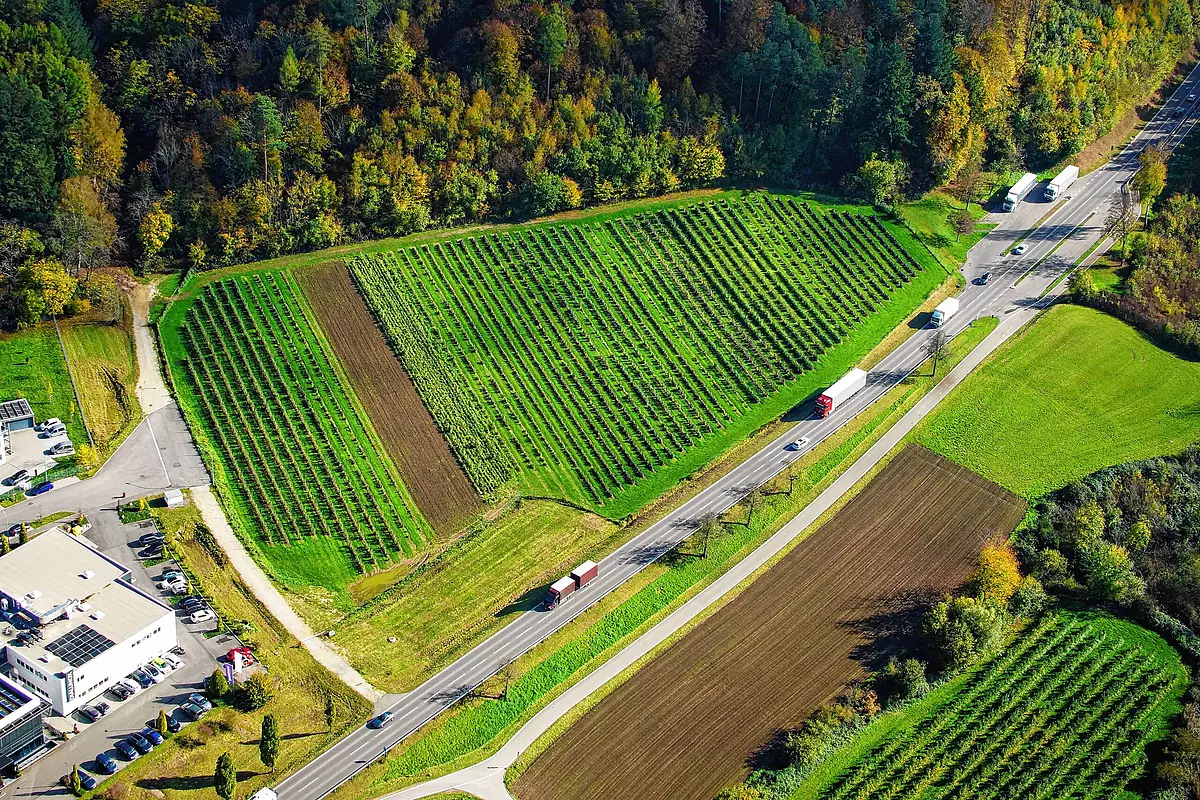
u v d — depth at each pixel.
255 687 163.88
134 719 161.00
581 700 170.38
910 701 173.00
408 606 186.12
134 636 165.00
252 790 153.88
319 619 182.38
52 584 171.12
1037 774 165.25
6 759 152.88
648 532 199.75
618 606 185.75
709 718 168.25
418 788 157.50
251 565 187.88
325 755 160.00
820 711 167.62
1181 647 186.00
